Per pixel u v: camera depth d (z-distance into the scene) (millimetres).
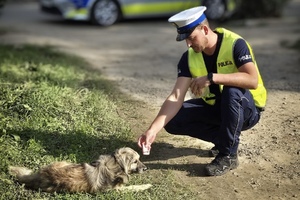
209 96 4895
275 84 7543
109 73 8461
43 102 5926
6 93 6070
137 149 5324
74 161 4914
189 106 4965
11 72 7660
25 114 5691
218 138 4844
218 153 4961
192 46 4605
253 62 4621
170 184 4617
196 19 4504
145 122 6027
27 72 7773
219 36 4699
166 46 11305
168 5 15203
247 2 15172
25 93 6082
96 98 6457
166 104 4723
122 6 14766
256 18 15273
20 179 4531
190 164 5023
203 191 4551
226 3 15375
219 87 4820
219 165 4797
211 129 5051
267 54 10000
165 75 8375
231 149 4781
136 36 12828
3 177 4578
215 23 14922
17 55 9070
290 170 4922
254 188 4617
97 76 8023
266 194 4527
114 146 5285
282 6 15391
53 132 5414
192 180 4730
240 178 4770
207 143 5496
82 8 14383
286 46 10820
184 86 4793
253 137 5621
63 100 6203
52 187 4383
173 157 5180
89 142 5289
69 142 5270
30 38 11977
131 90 7324
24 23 14906
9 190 4430
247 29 13508
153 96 7047
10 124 5426
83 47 11086
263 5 15180
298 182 4723
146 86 7574
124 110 6371
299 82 7641
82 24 14883
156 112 6379
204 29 4582
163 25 14773
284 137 5594
